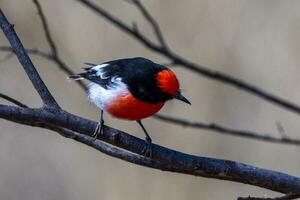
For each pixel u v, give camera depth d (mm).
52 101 5711
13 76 13555
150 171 13391
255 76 13422
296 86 13352
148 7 13305
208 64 13297
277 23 13586
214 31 13367
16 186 13789
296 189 5863
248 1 13492
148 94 6789
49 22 12930
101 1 13070
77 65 12906
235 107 13750
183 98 7000
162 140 13508
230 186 13539
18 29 12664
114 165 13562
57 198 13648
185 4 13391
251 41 13492
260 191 13555
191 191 13367
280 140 7574
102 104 7012
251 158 13938
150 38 13062
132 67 6957
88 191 13609
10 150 14141
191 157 5980
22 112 5566
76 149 14031
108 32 13016
